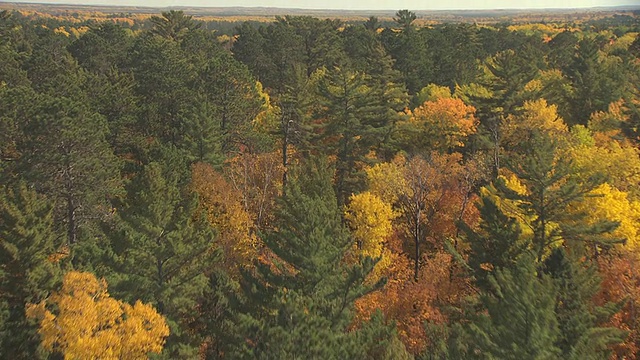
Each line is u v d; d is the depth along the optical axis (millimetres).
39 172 35469
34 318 22031
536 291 20469
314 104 58969
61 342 20375
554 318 19156
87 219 38188
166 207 28016
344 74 50375
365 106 51906
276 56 81875
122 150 50625
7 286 24672
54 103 36562
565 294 23359
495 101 58344
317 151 54812
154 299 25766
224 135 50062
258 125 60406
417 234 38969
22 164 35344
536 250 30594
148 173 31641
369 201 37875
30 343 21547
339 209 39094
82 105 39344
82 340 19719
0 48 56688
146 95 60469
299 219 26750
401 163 46281
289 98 55219
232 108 53594
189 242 28500
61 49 78562
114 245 28016
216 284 28109
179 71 61938
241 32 89938
